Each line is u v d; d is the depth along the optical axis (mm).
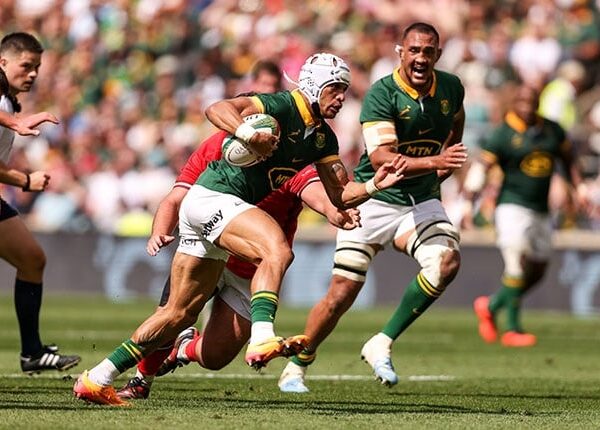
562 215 55531
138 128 66438
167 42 72188
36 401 20922
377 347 25047
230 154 18844
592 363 33750
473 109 59375
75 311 51562
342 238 25531
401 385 26859
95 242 60250
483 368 31922
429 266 24844
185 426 17469
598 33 63844
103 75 71875
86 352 34094
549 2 64875
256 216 18734
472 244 54906
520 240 40125
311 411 20234
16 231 26484
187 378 27328
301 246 56719
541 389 26266
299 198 21953
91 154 66375
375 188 19719
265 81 26000
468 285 55188
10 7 76875
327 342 39656
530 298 54344
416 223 25328
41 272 26703
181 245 19547
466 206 39031
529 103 39500
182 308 19625
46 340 38062
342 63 19266
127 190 63094
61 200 64500
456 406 22078
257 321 18000
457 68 62188
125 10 74188
